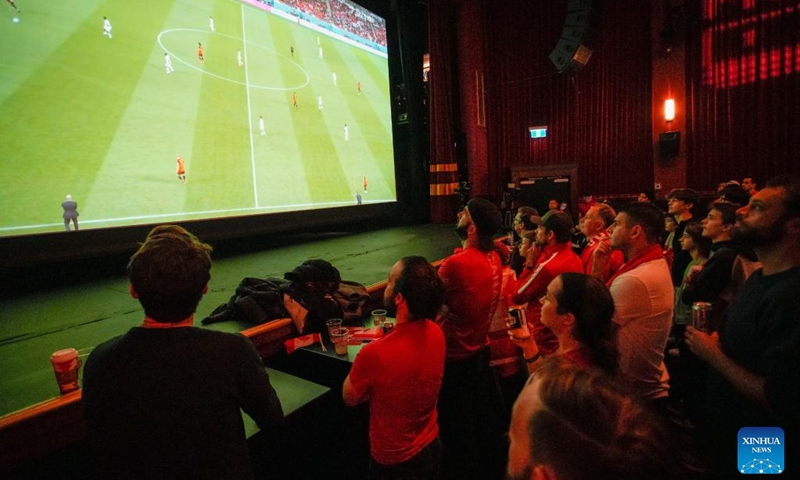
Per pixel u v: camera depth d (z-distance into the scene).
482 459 2.21
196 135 6.19
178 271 1.05
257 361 1.15
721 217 2.40
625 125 9.05
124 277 4.80
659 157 8.60
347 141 9.16
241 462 1.06
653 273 1.70
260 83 7.39
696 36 8.17
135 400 0.96
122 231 5.07
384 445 1.45
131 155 5.33
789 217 1.16
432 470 1.52
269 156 7.32
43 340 2.62
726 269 2.16
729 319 1.33
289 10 8.20
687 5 8.10
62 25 4.80
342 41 9.48
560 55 8.16
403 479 1.45
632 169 9.03
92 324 2.96
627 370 1.68
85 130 4.90
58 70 4.71
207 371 1.02
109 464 0.97
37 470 1.77
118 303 3.60
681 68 8.32
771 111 7.62
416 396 1.45
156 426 0.96
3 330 2.82
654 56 8.60
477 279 2.06
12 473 1.69
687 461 0.42
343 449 2.40
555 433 0.45
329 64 9.02
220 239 6.14
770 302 1.15
